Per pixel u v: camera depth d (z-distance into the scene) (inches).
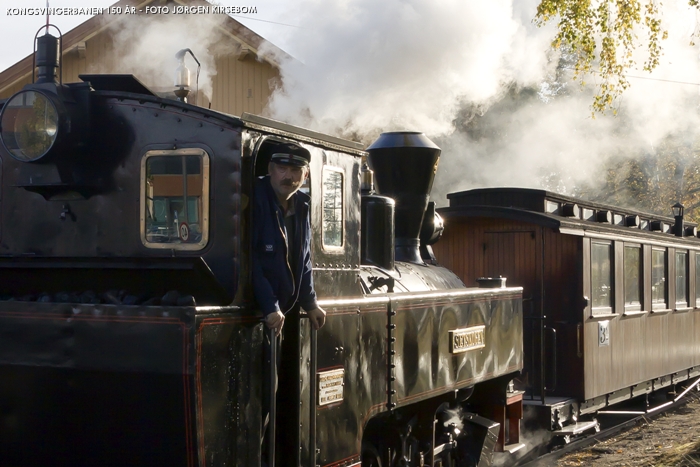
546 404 335.6
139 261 135.0
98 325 132.7
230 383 138.9
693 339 550.3
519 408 293.0
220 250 146.9
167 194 151.4
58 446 140.5
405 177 267.3
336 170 183.8
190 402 127.8
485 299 259.1
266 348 152.6
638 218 494.3
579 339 360.8
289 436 160.1
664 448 342.0
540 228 371.9
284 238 152.6
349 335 179.8
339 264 183.9
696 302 558.6
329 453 170.7
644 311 446.3
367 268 222.2
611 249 404.8
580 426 358.9
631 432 400.8
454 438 254.5
